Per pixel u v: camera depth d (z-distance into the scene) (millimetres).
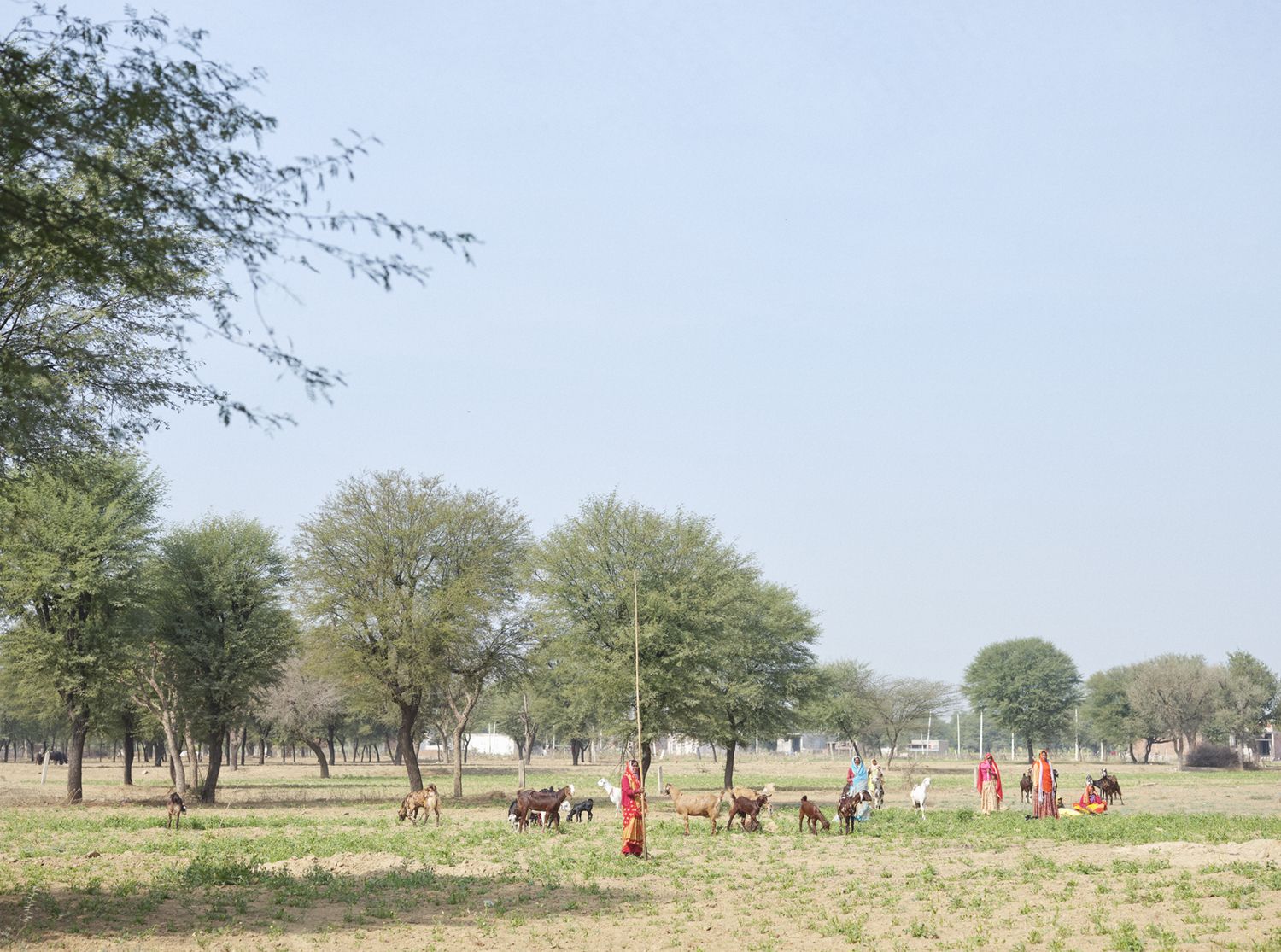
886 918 17672
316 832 33750
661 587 44281
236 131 11641
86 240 12039
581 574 44906
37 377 15500
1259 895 18453
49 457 16906
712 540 47281
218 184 11469
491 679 56188
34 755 139750
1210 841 29156
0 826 35812
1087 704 146000
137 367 17109
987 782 41375
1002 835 32438
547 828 33781
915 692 104312
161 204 11547
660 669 42812
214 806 49594
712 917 17969
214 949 15000
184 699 53719
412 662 51531
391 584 52531
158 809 47031
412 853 26875
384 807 48812
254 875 22297
